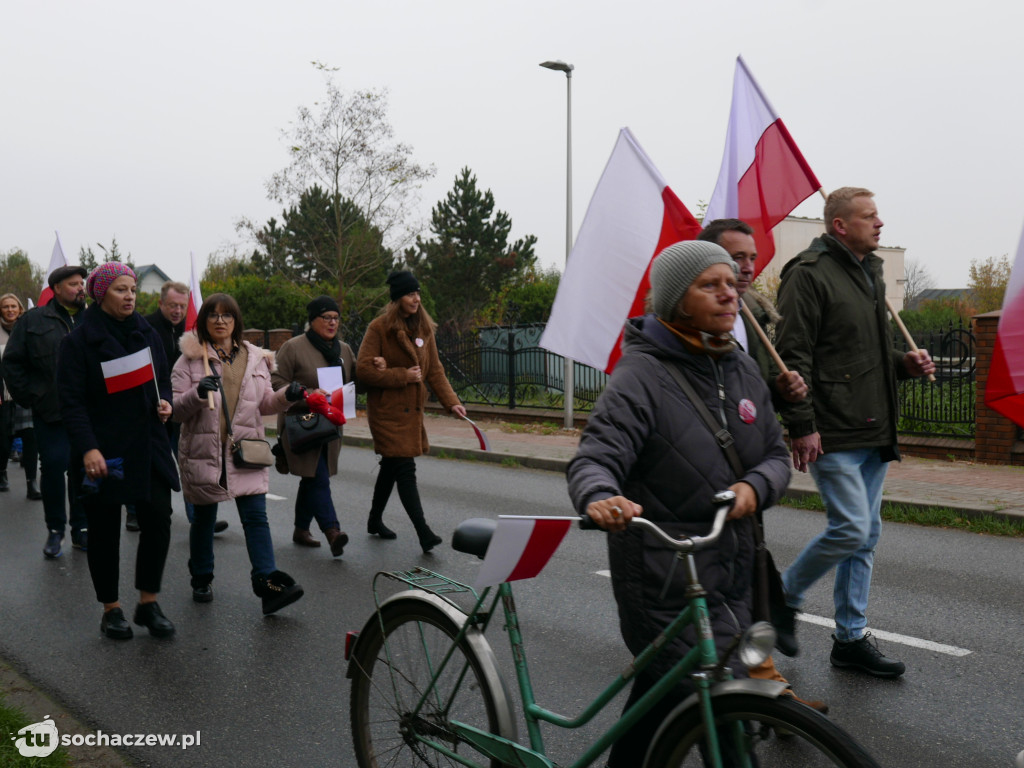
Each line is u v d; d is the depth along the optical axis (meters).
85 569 6.38
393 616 3.00
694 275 2.48
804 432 3.85
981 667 4.42
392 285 6.71
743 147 4.80
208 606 5.52
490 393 17.19
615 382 2.50
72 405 4.56
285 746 3.66
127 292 4.68
